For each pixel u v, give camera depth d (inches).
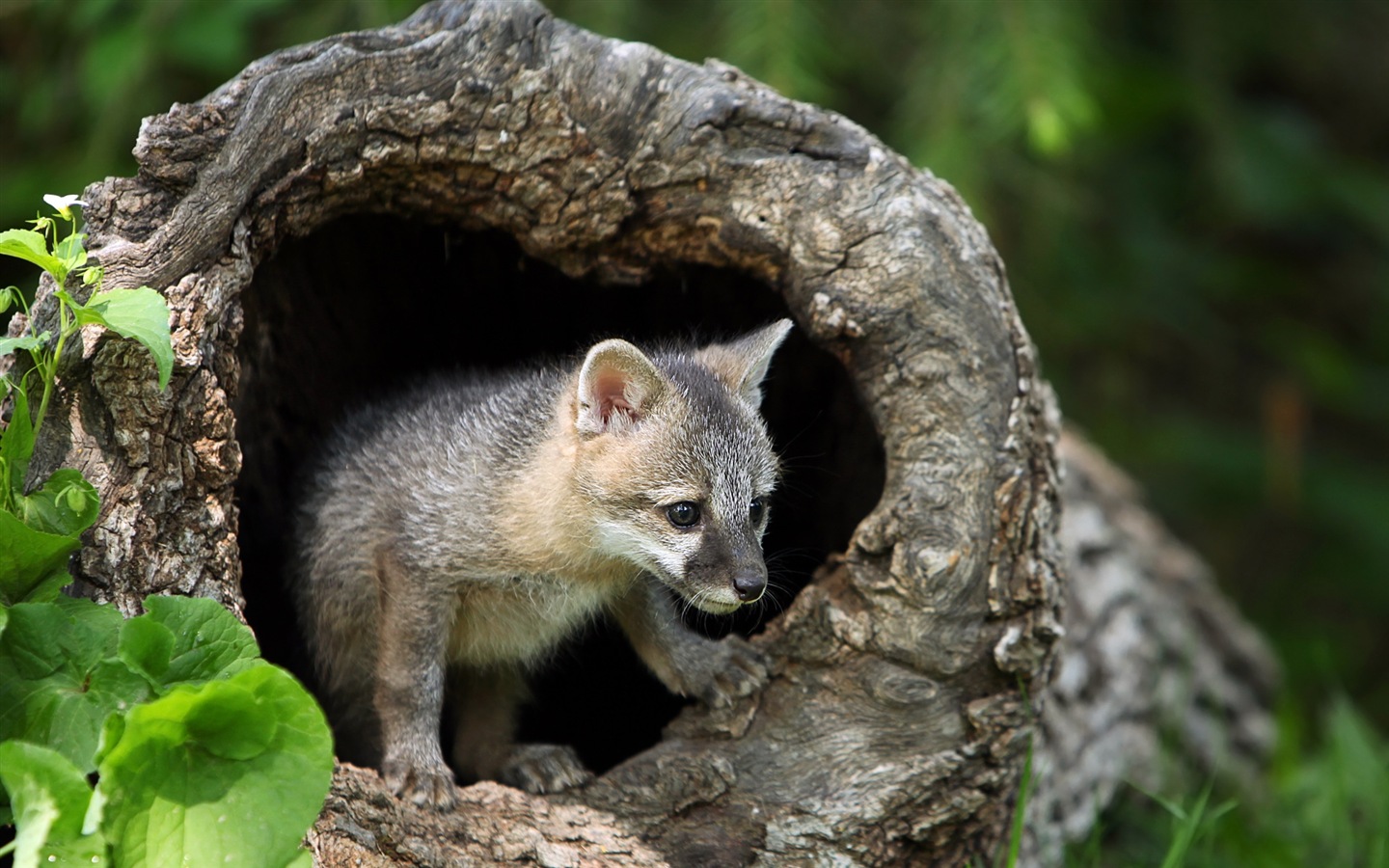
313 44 281.7
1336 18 596.7
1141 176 575.8
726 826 280.5
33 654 225.0
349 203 295.4
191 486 255.4
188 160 262.4
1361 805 384.5
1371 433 655.8
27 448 233.8
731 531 300.8
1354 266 650.2
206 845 214.5
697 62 456.8
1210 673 458.0
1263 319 640.4
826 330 296.2
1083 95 431.5
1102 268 555.5
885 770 283.1
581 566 306.0
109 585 245.1
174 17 428.1
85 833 205.6
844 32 500.7
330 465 326.3
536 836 267.0
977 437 288.2
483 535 296.0
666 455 299.6
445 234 352.8
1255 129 545.3
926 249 292.0
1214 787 410.9
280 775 220.5
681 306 377.7
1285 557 639.8
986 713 284.8
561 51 294.5
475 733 331.9
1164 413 616.4
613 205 301.4
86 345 245.1
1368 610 625.3
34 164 458.0
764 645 295.9
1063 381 571.2
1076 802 372.5
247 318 327.0
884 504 289.0
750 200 299.4
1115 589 418.3
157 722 213.6
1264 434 608.1
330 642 323.0
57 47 467.5
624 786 282.7
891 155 304.0
